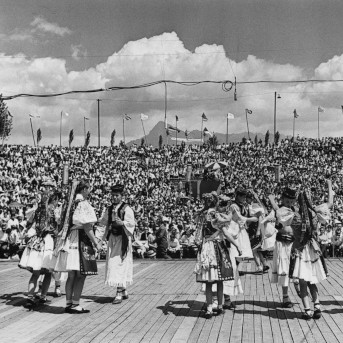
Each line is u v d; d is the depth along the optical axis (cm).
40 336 784
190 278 1374
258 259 1421
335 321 857
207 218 891
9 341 757
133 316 913
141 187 5766
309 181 6019
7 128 7269
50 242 991
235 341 745
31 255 980
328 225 2173
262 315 907
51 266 956
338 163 7294
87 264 930
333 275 1385
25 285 1266
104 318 900
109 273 1030
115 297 1035
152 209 4019
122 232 1038
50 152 6869
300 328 813
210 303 892
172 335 782
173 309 969
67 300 948
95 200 4428
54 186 1034
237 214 959
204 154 8056
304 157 7706
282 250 948
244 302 1020
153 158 7594
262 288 1182
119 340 759
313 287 881
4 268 1625
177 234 2164
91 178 5916
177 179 6206
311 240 869
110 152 7531
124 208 1041
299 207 882
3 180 5128
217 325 840
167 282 1305
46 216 1001
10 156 6231
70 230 940
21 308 986
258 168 7138
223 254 887
